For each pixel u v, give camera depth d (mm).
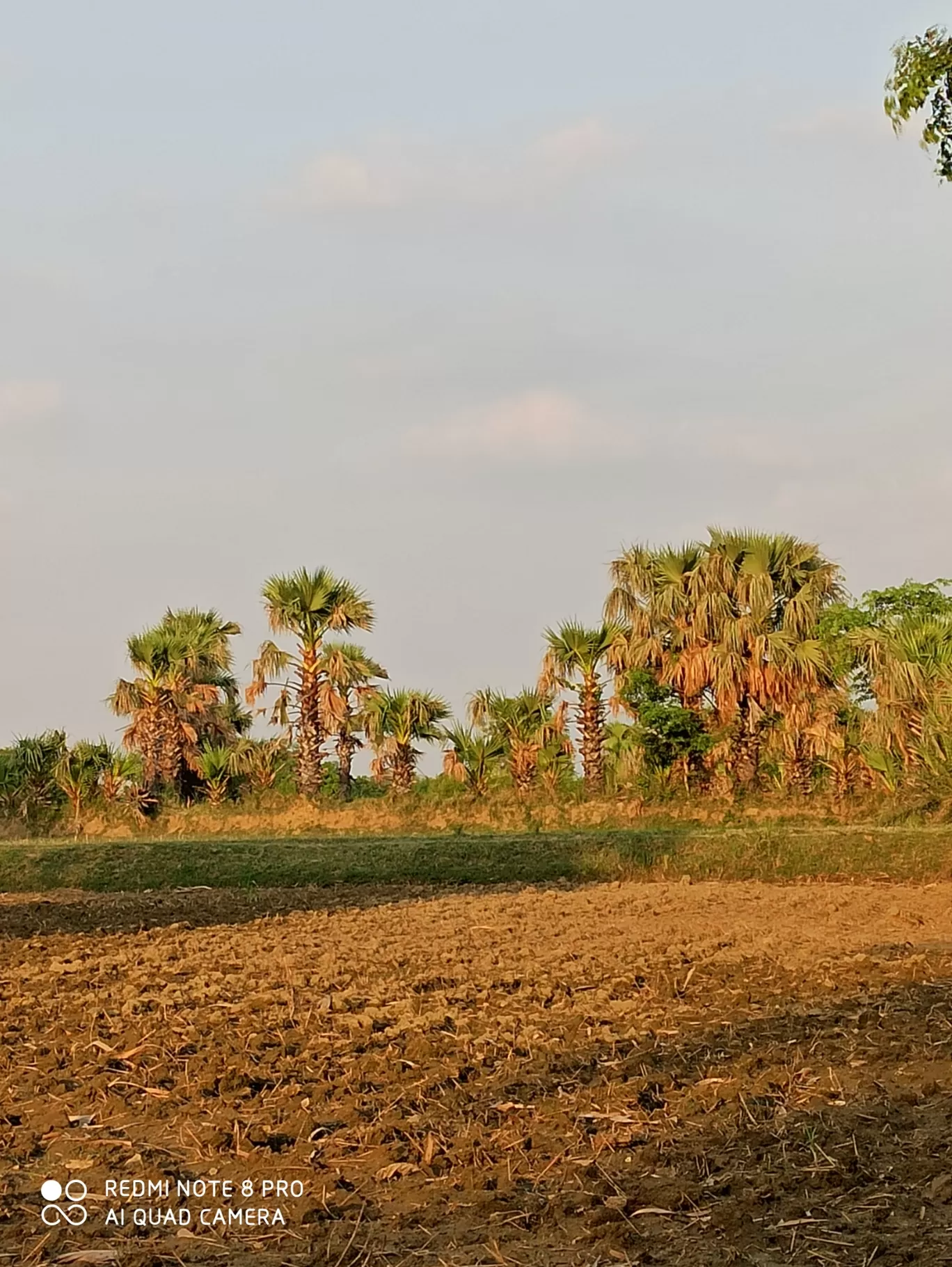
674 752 34188
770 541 36438
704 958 14570
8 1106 8727
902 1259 5773
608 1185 6844
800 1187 6676
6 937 18438
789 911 19594
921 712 30016
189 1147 7758
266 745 40500
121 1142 7836
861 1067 9000
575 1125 7805
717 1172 7023
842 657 34438
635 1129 7742
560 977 13250
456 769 37281
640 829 29766
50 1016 11789
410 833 31906
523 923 18438
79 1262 6102
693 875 25594
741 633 34781
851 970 13430
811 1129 7539
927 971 13305
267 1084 9078
